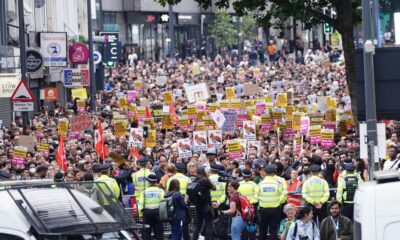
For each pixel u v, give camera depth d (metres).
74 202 20.73
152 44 159.25
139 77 105.25
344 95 68.12
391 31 30.09
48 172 39.16
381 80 29.47
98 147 46.97
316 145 46.78
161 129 55.06
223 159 42.19
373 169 30.95
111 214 21.00
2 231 19.95
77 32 114.31
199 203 35.81
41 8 89.94
